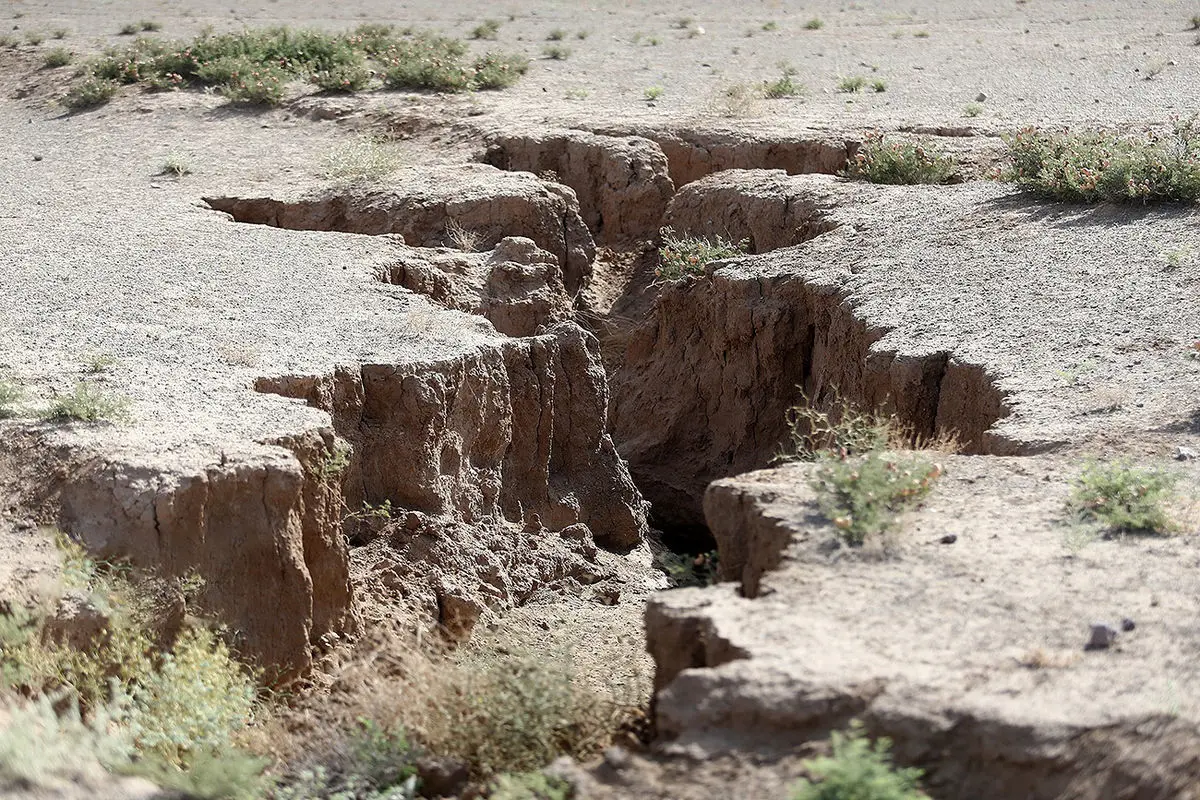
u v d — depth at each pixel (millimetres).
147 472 8172
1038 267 13703
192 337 11688
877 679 5176
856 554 6480
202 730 6645
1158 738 4762
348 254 15594
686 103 24609
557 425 13281
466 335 12398
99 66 28000
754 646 5508
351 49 28578
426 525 10852
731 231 18562
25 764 5137
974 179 18969
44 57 30000
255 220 19250
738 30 37031
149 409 9477
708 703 5160
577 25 38281
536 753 6219
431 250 16281
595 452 13547
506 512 12531
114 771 5492
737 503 7234
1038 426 9258
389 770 6078
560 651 8766
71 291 13250
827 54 31844
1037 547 6629
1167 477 7500
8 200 18797
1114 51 30344
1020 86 26219
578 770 5070
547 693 6422
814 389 14391
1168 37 32344
